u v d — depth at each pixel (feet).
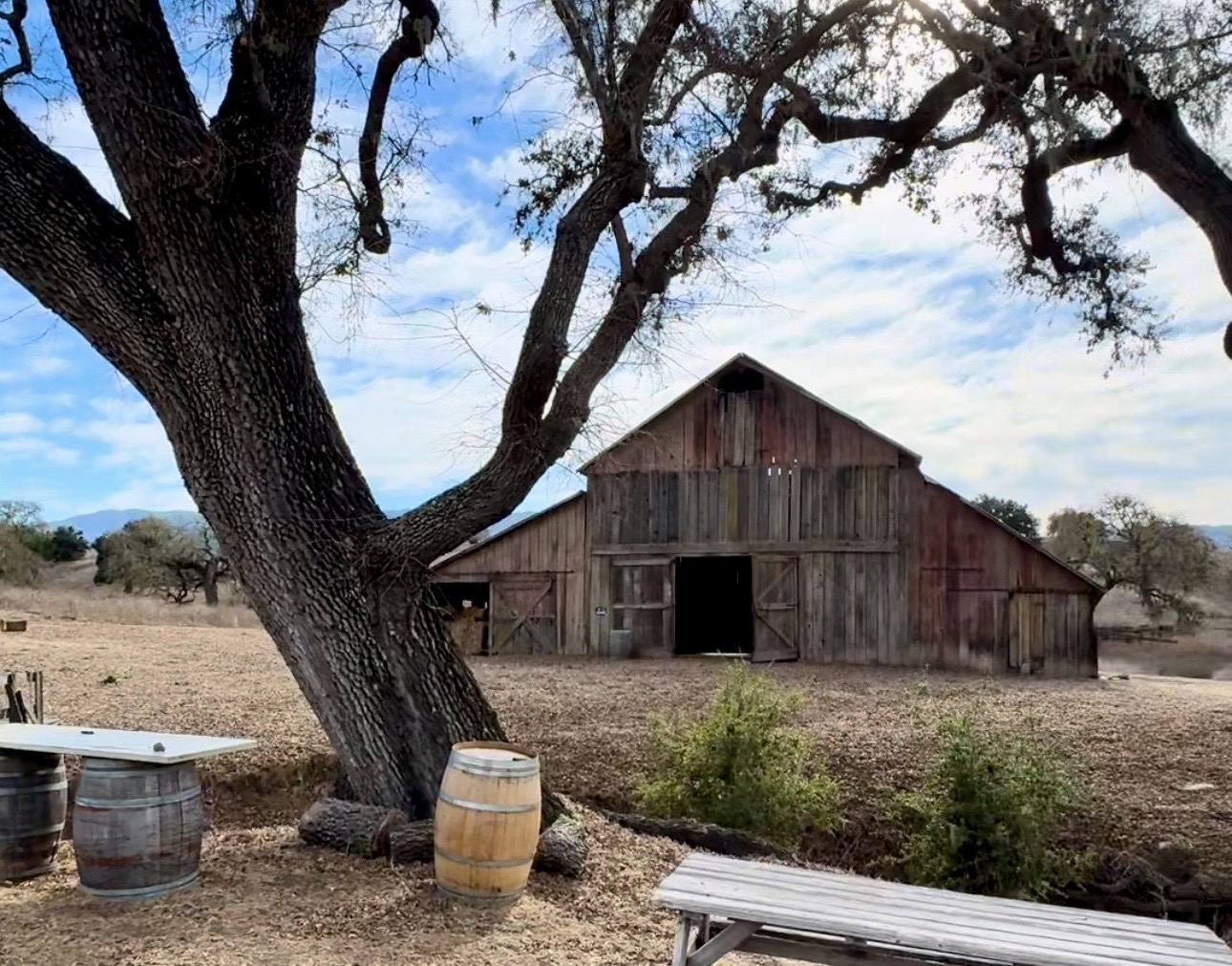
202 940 13.50
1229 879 23.07
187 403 17.75
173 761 15.10
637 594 63.36
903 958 13.06
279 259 18.47
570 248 19.25
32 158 17.16
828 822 25.59
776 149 23.81
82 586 148.87
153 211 17.12
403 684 18.20
